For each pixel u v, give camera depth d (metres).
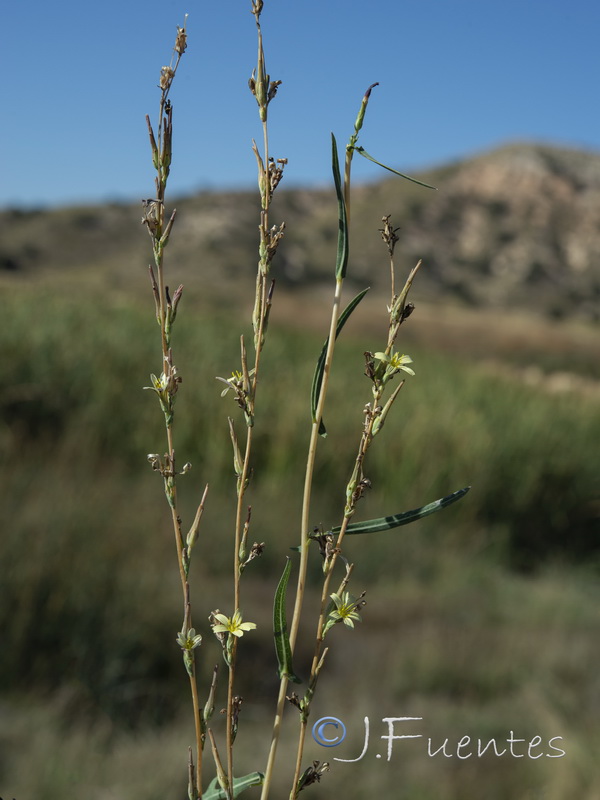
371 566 6.48
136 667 4.25
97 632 4.25
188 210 67.94
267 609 5.17
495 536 7.80
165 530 5.86
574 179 82.25
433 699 4.31
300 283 60.66
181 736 3.81
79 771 3.21
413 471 7.98
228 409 8.02
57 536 4.77
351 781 3.36
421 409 9.08
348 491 0.86
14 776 3.07
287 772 3.41
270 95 0.84
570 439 9.77
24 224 63.94
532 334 35.44
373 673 4.50
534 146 84.19
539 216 76.75
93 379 8.05
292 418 8.00
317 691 4.35
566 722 3.97
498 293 66.25
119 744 3.69
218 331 11.91
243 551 0.89
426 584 6.44
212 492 6.98
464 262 70.12
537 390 13.07
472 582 6.62
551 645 5.05
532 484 8.53
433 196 76.56
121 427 7.62
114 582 4.62
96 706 3.96
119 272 54.56
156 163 0.82
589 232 76.25
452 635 5.12
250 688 4.41
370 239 69.31
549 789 3.34
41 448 6.82
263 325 0.86
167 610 4.62
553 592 6.52
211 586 5.27
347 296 51.28
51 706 3.81
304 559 0.87
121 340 9.62
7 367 7.70
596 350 33.97
